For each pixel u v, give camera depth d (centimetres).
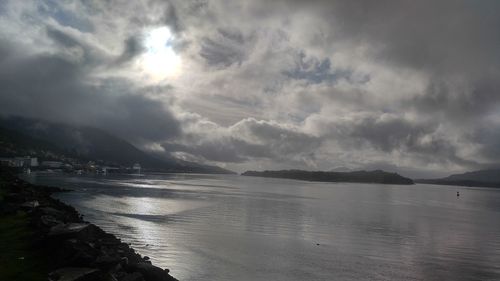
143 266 2848
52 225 3494
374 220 9338
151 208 9188
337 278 4088
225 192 17638
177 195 14025
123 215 7625
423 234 7469
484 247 6344
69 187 14700
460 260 5194
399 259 5056
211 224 7106
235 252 4897
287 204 12538
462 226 9306
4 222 3844
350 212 11025
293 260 4684
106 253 2903
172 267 4053
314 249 5356
